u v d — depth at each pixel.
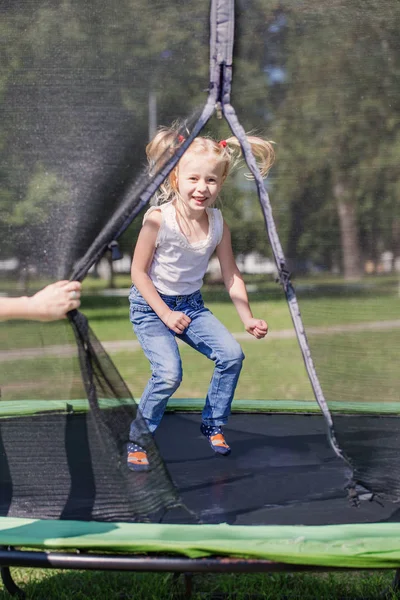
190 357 5.78
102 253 1.90
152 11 2.04
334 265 2.22
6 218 1.92
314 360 2.21
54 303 1.85
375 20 2.10
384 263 2.17
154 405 2.48
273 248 2.13
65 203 1.91
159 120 1.96
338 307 2.21
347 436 2.14
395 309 2.16
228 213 3.09
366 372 2.16
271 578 2.39
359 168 2.14
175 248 2.54
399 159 2.10
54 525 1.84
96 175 1.91
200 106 1.97
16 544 1.77
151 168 1.91
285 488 2.28
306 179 2.22
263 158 2.22
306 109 2.12
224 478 2.41
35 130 1.94
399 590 2.21
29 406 2.06
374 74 2.09
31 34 2.01
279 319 7.45
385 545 1.75
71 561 1.75
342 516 1.99
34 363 1.91
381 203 2.15
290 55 2.10
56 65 1.98
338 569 1.74
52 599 2.23
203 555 1.74
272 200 2.28
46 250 1.90
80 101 1.95
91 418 1.92
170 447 2.86
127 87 1.96
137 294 2.61
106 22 2.02
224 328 2.64
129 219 1.89
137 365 5.66
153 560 1.74
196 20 2.03
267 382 5.17
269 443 2.91
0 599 2.20
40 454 1.95
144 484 1.90
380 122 2.10
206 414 2.68
